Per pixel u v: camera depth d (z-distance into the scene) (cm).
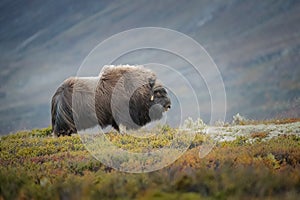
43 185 1980
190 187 1719
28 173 2266
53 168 2406
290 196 1617
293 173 1991
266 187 1709
